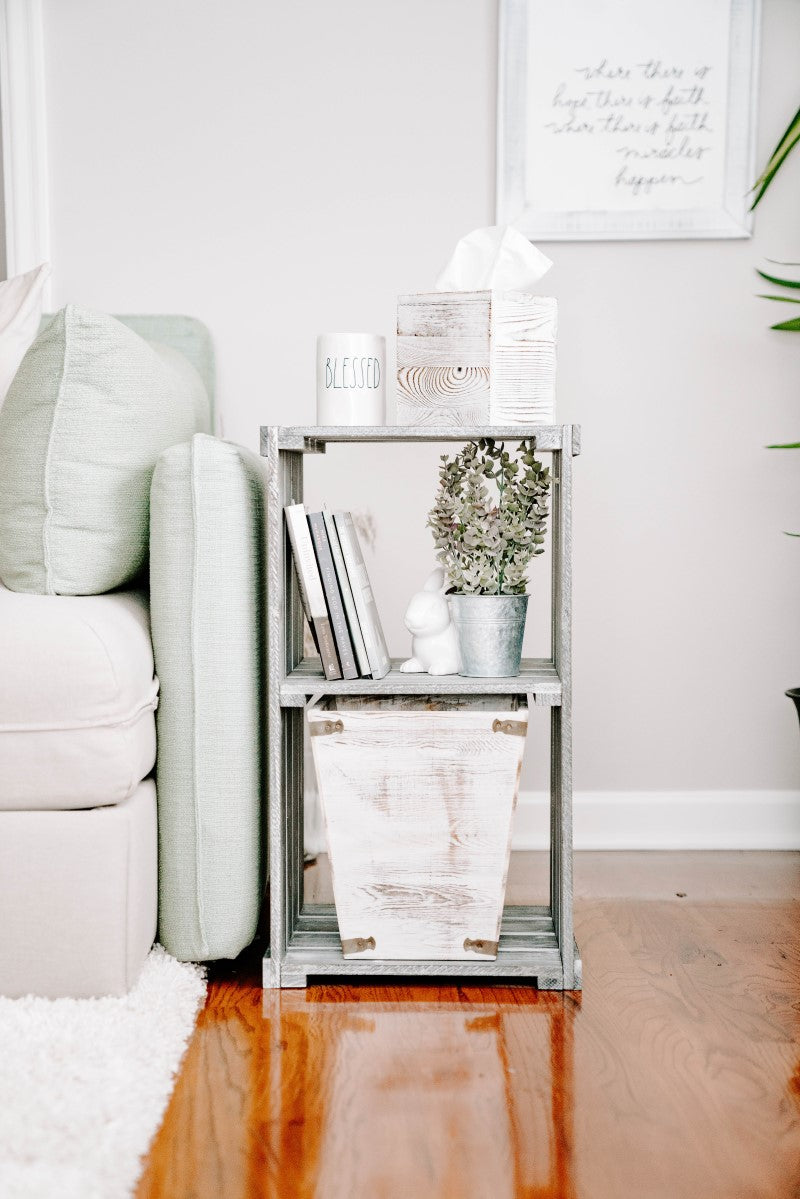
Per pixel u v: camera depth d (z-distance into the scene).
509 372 1.42
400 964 1.36
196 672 1.35
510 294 1.42
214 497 1.34
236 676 1.36
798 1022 1.25
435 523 1.46
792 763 2.05
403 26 1.96
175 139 1.98
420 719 1.33
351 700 1.40
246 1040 1.21
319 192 1.98
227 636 1.35
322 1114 1.04
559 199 1.96
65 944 1.23
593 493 2.01
